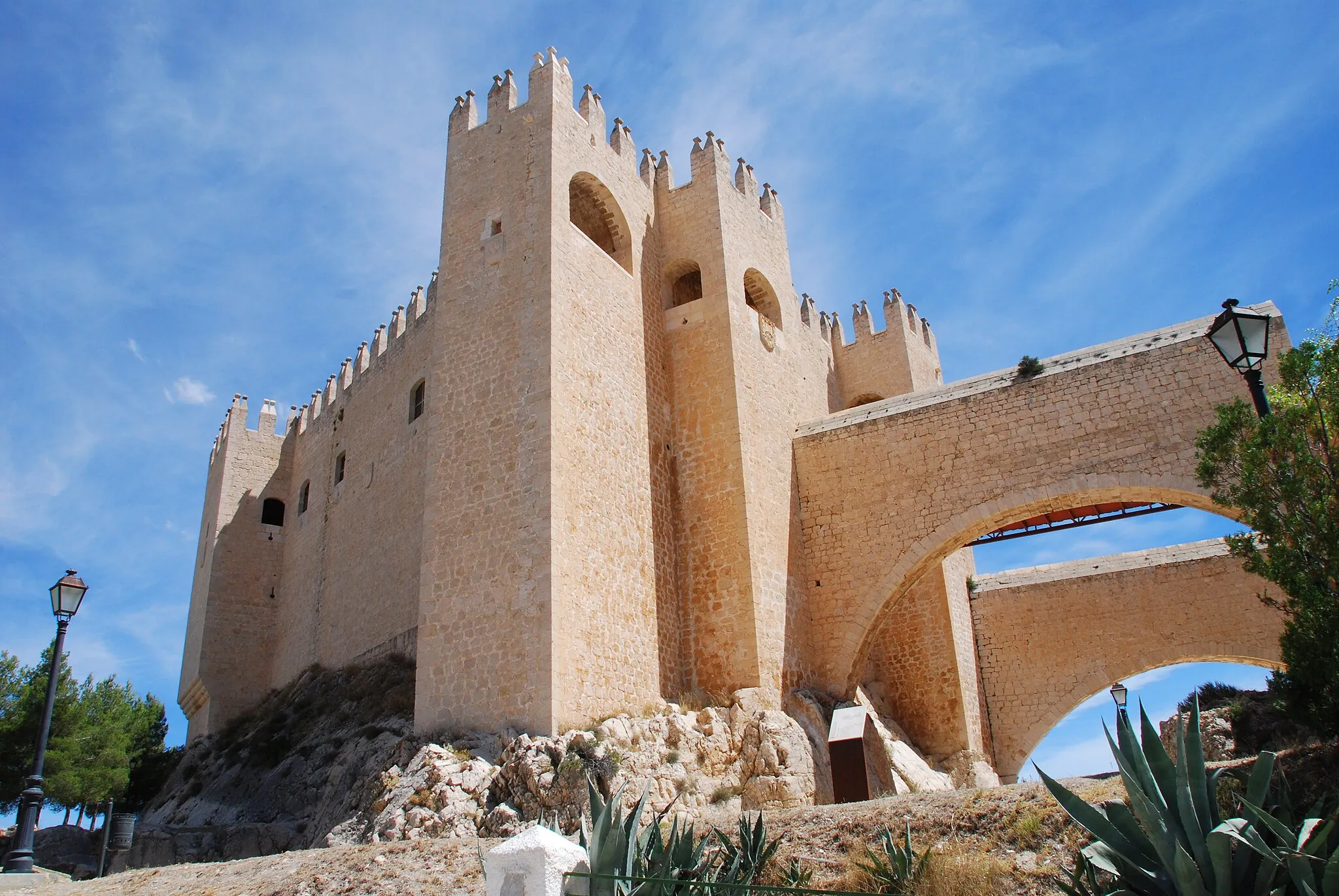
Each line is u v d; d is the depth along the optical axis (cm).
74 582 1803
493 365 2280
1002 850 1198
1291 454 1263
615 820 860
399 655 2975
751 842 1134
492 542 2102
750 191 3084
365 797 1891
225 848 2230
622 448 2377
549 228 2350
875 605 2488
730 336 2633
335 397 4028
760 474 2542
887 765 2198
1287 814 916
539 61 2614
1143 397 2255
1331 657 1175
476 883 1361
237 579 4016
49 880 1627
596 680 2034
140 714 3750
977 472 2430
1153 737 893
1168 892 805
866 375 3884
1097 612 3134
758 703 2223
